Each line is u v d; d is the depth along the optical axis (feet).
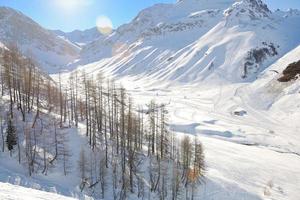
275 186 290.56
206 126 473.26
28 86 306.14
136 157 281.33
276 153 381.19
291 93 572.10
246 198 264.11
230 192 268.21
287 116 510.17
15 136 255.91
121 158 276.41
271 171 319.06
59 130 289.53
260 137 433.89
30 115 293.23
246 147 394.52
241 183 287.28
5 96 309.22
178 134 414.62
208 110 588.09
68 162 257.55
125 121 310.65
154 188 260.01
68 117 326.44
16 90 303.07
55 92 372.17
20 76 312.29
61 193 223.51
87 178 246.06
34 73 330.54
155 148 318.24
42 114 303.48
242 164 325.42
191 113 556.92
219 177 287.89
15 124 274.98
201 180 275.18
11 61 316.60
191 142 334.44
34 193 122.93
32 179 230.68
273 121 506.48
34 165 244.42
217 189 269.44
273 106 564.71
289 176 312.50
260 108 572.51
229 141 423.23
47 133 279.90
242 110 557.74
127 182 252.42
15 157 248.52
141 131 318.45
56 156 255.09
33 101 321.73
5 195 100.12
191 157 295.69
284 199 270.26
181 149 300.20
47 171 244.22
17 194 108.88
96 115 308.81
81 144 280.31
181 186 267.59
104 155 274.77
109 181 255.70
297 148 401.29
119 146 294.46
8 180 216.95
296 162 353.72
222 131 448.65
